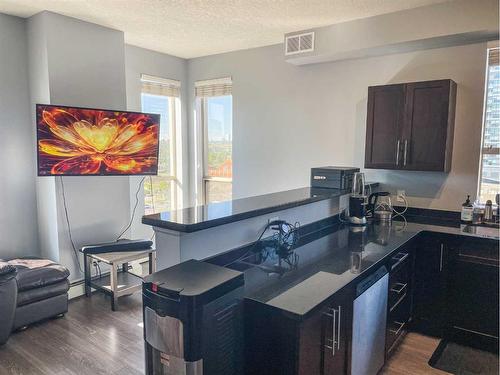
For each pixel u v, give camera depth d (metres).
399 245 2.51
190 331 1.36
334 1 2.97
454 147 3.33
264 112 4.55
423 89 3.10
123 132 3.68
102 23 3.62
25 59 3.58
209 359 1.44
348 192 3.23
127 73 4.46
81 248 3.54
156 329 1.44
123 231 4.08
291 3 3.03
